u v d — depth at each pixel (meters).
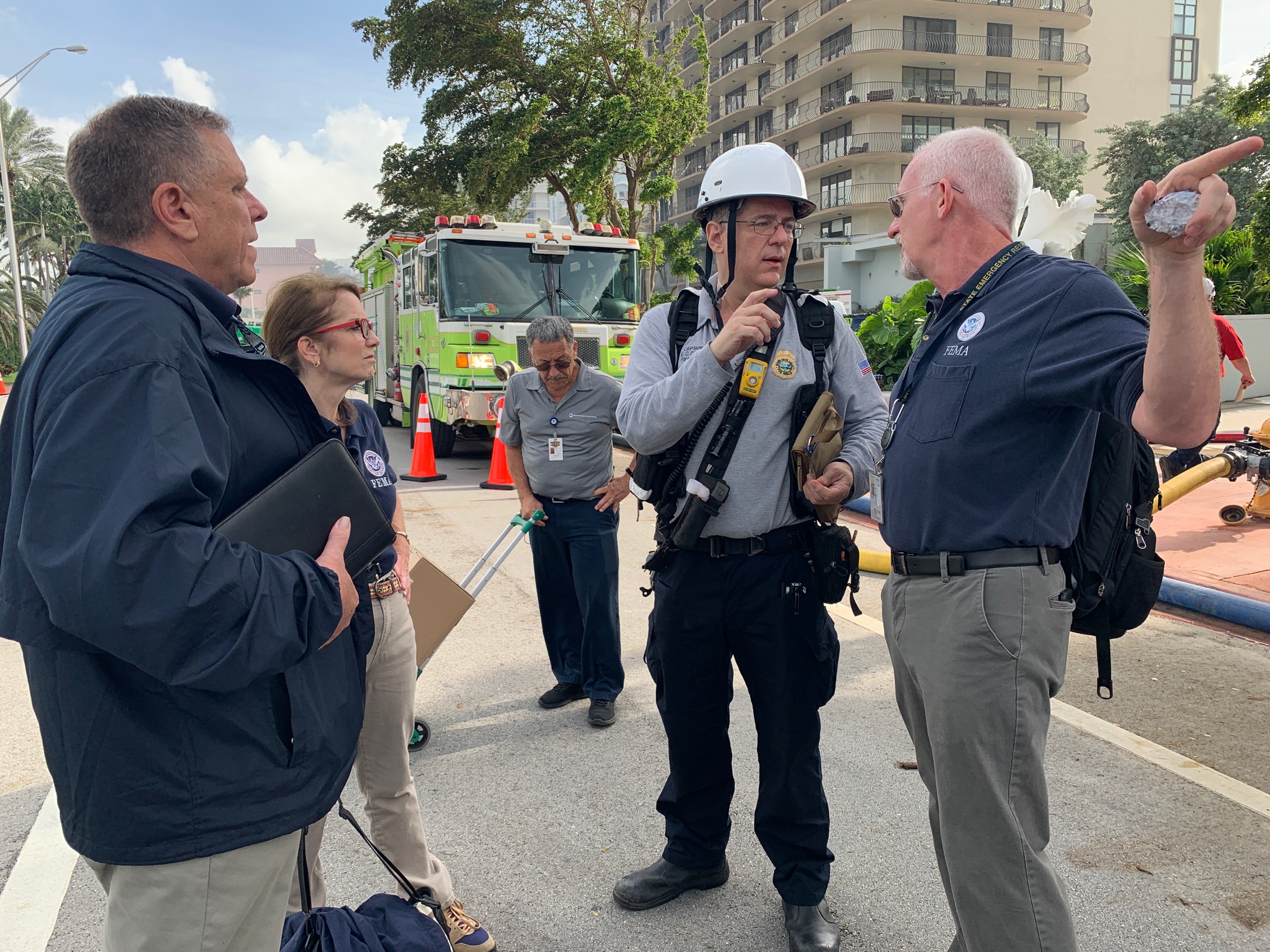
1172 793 3.03
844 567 2.26
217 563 1.18
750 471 2.26
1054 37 47.12
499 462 9.56
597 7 22.27
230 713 1.29
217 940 1.33
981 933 1.76
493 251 10.23
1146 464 1.90
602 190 22.12
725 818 2.55
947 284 1.88
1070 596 1.76
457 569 6.26
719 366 2.07
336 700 1.47
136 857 1.26
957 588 1.77
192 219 1.36
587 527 3.71
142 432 1.15
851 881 2.61
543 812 3.04
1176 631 4.69
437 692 4.12
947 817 1.79
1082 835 2.79
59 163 50.69
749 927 2.43
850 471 2.23
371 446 2.39
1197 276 1.26
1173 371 1.29
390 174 25.72
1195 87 55.19
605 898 2.56
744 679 2.45
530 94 23.00
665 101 21.11
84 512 1.11
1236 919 2.38
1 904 2.52
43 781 3.24
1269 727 3.51
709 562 2.32
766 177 2.21
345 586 1.39
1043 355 1.60
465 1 21.11
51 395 1.16
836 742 3.50
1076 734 3.49
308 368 2.07
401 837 2.30
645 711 3.89
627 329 10.48
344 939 1.75
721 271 2.37
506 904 2.54
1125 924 2.37
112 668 1.24
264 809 1.34
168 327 1.24
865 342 14.53
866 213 47.53
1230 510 6.62
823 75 48.59
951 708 1.75
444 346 9.98
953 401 1.75
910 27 45.50
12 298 42.28
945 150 1.87
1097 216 36.88
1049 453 1.69
